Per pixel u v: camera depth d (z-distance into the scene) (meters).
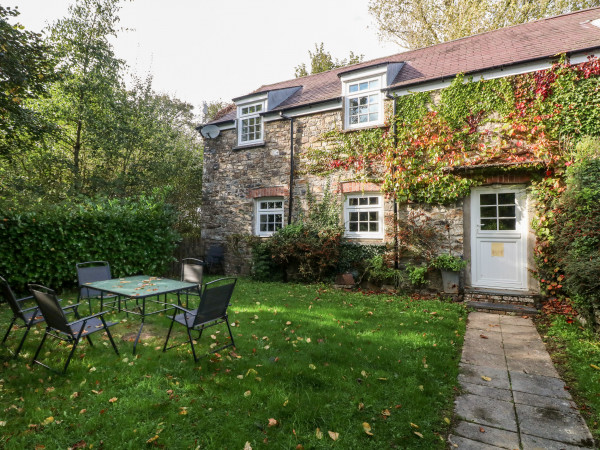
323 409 2.70
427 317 5.40
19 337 4.17
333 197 8.77
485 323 5.38
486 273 6.99
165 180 15.50
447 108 7.33
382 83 8.27
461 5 14.24
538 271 6.41
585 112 6.16
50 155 11.85
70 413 2.58
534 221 6.45
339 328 4.74
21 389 2.91
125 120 13.07
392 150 7.80
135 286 4.38
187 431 2.42
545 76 6.47
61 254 6.66
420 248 7.43
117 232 7.66
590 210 4.75
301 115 9.38
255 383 3.08
